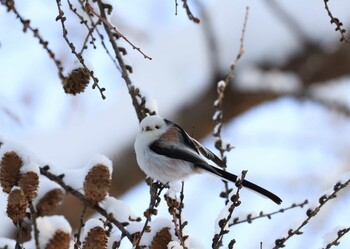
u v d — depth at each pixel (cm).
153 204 600
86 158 1097
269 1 1260
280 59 1280
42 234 571
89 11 638
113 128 1148
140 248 582
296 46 1283
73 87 656
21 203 553
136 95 740
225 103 1301
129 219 622
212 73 1242
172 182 756
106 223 617
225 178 747
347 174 641
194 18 688
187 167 770
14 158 578
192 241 663
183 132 789
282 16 1271
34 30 581
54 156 1096
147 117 762
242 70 1277
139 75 1248
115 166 1151
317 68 1298
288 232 636
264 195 732
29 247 573
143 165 783
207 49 1250
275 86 1295
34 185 562
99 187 603
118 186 1175
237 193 606
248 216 693
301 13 1283
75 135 1128
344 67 1286
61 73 589
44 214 575
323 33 1271
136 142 790
